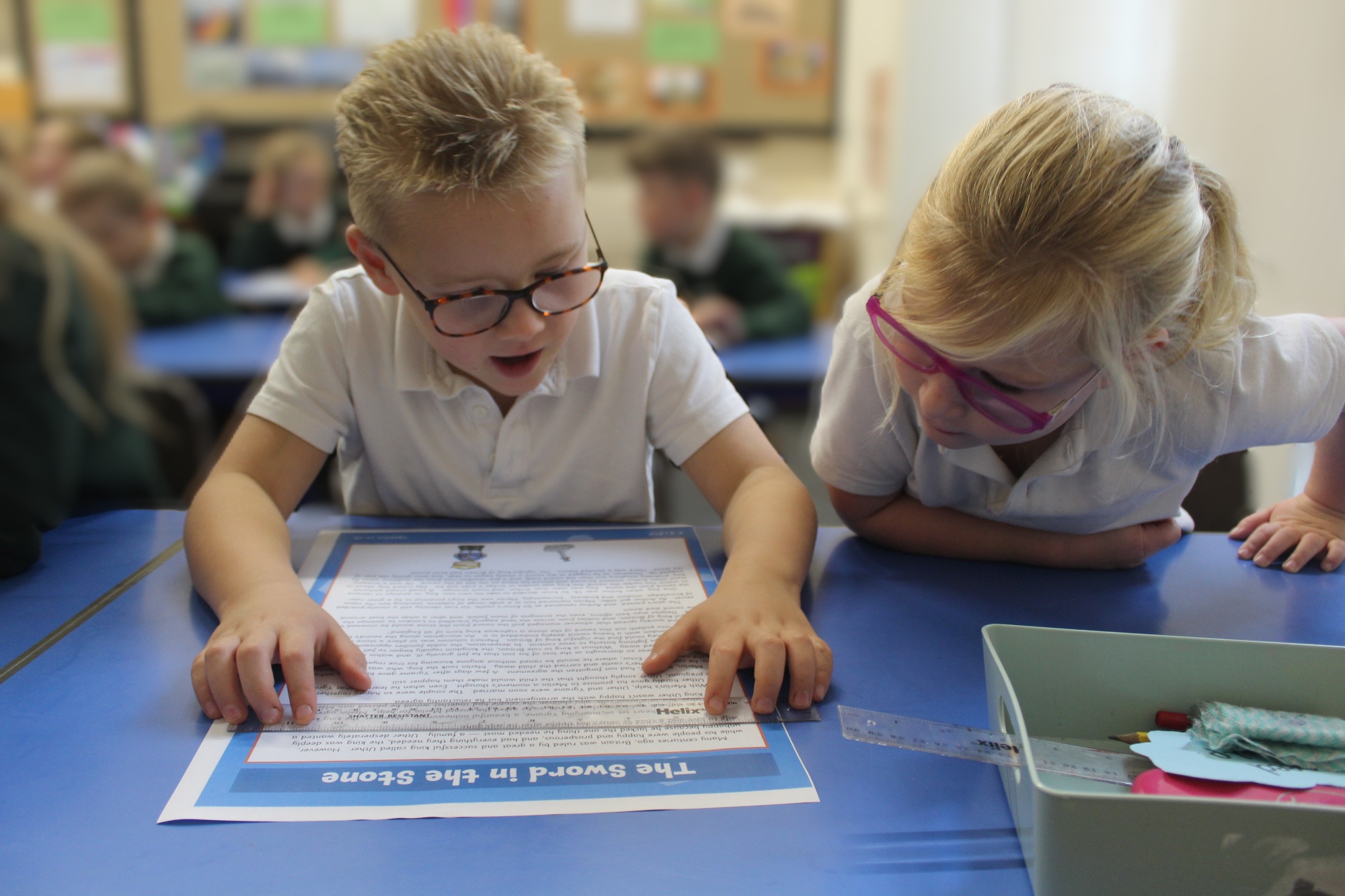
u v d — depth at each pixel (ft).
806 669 1.98
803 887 1.44
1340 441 2.73
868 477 2.76
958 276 1.89
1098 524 2.74
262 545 2.40
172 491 6.53
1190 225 1.91
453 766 1.72
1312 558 2.74
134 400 6.38
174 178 11.59
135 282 8.98
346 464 3.27
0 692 1.96
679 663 2.09
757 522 2.57
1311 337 2.61
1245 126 6.21
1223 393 2.44
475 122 2.25
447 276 2.31
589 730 1.83
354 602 2.33
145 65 11.62
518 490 3.09
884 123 11.03
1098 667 1.90
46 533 2.81
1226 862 1.37
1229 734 1.74
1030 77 9.63
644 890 1.43
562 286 2.41
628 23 11.82
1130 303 1.87
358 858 1.49
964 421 2.08
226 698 1.87
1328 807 1.33
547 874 1.46
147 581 2.49
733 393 3.07
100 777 1.68
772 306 9.47
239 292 9.66
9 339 5.33
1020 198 1.85
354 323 2.89
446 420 2.97
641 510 3.20
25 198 5.95
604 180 12.21
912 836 1.56
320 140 11.01
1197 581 2.61
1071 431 2.42
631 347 3.00
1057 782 1.68
